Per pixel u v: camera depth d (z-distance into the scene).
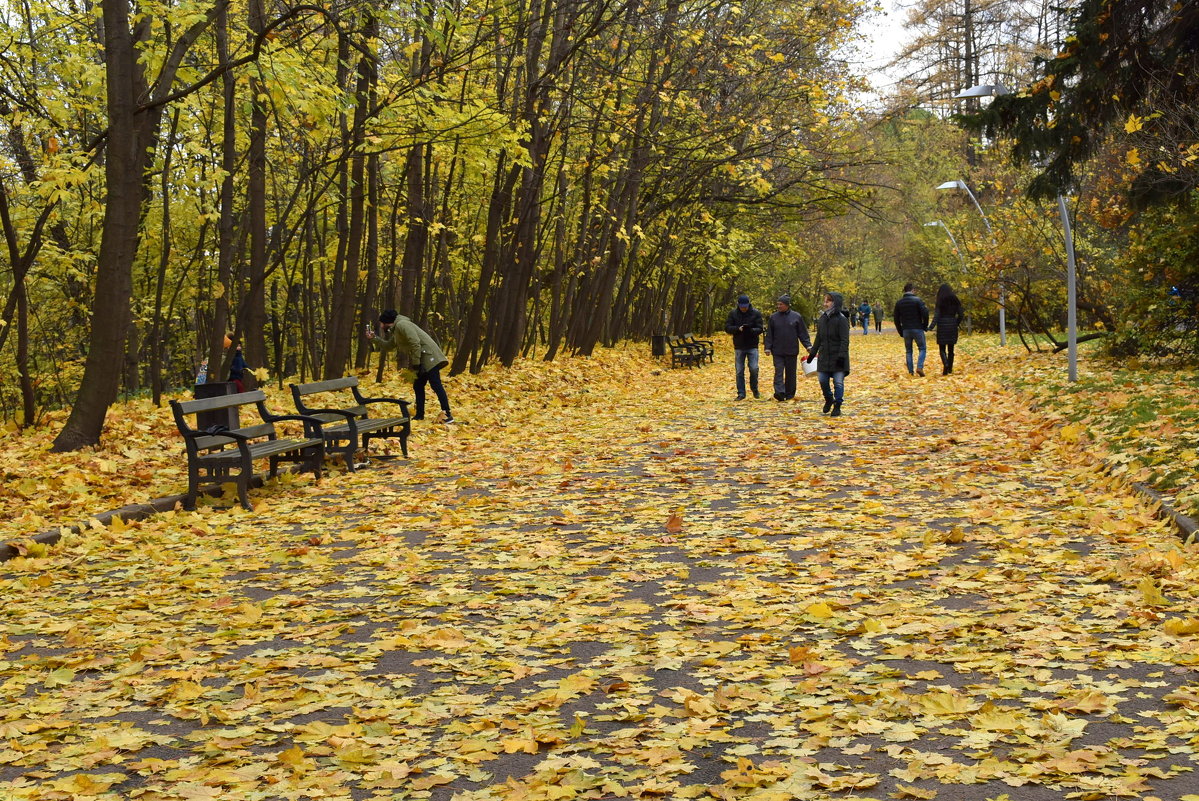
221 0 13.38
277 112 16.44
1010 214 28.64
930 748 4.14
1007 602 6.09
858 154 28.22
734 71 24.09
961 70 50.69
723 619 6.10
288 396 18.61
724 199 29.84
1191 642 5.15
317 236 25.73
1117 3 19.98
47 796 4.00
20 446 13.25
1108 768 3.84
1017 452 11.95
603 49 22.73
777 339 20.81
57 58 15.48
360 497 11.20
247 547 8.88
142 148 13.20
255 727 4.72
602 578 7.21
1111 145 23.81
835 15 23.80
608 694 4.95
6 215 14.13
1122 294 21.97
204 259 24.03
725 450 13.59
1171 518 7.70
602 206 29.19
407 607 6.76
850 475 11.12
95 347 12.73
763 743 4.28
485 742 4.40
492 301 26.50
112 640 6.27
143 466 12.18
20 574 8.06
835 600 6.28
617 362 32.81
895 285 69.81
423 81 16.39
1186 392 13.76
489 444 15.26
